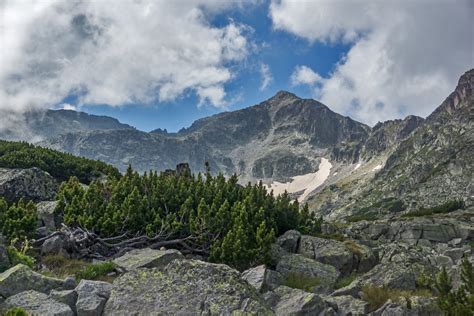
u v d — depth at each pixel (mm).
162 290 14406
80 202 32031
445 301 18531
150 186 38844
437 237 52656
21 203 30844
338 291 21781
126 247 29141
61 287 15891
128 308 13992
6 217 28094
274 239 31422
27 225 27469
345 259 30000
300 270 27516
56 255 25531
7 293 14828
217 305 13672
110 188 37031
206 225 31156
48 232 30156
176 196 36219
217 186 39531
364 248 32531
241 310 13445
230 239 27828
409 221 59062
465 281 20359
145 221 31797
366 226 55562
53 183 41406
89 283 15445
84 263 24953
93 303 14320
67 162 53094
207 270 14992
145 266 21531
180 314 13508
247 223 30578
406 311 18562
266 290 20469
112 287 14953
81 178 52406
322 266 28281
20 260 19812
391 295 21172
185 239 30891
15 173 39375
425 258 31906
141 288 14602
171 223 32250
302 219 40531
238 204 34250
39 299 14273
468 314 17438
